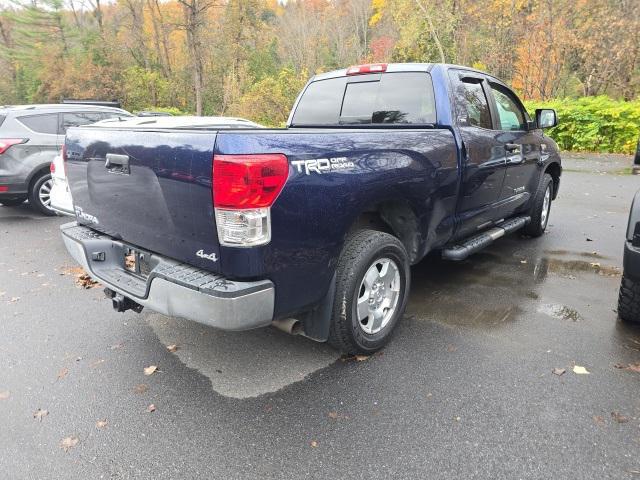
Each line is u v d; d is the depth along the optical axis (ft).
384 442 8.18
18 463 7.82
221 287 7.98
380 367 10.48
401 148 10.66
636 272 10.66
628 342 11.43
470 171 13.07
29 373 10.44
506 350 11.10
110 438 8.39
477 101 14.30
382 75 13.94
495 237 15.49
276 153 8.06
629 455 7.79
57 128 25.40
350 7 195.42
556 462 7.66
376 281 10.91
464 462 7.69
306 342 11.68
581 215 24.76
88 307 13.93
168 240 9.07
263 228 8.00
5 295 14.92
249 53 142.82
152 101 126.82
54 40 151.12
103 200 10.48
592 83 76.43
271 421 8.77
